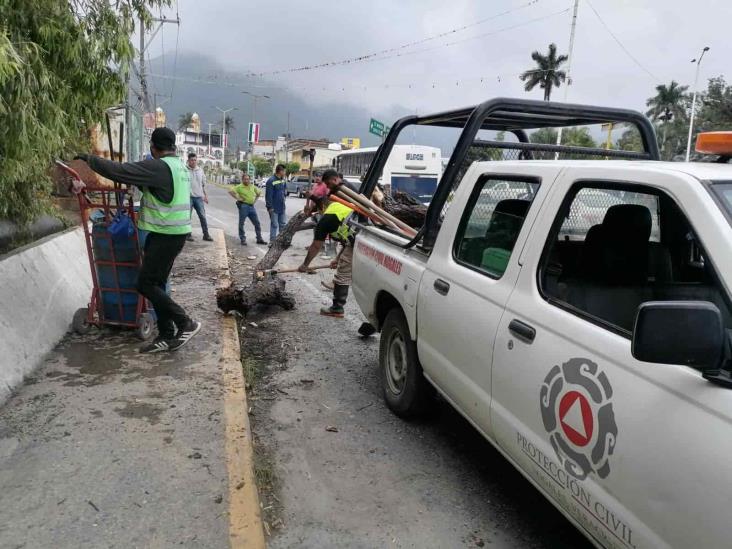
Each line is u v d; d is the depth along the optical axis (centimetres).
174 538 270
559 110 390
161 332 500
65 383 426
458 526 309
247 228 1644
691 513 175
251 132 5759
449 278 345
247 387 479
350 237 669
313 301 780
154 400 407
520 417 265
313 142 8769
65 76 380
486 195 338
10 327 434
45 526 272
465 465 371
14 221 555
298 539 292
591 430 219
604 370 217
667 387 191
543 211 278
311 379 506
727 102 3875
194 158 1152
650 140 426
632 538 200
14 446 338
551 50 4966
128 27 408
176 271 846
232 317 622
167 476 318
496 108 374
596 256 280
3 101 302
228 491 308
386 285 436
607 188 251
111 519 280
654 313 171
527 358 259
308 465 363
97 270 519
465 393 319
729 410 171
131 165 440
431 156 2209
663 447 186
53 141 356
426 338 369
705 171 222
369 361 556
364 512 317
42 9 347
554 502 253
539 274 271
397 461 372
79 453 335
